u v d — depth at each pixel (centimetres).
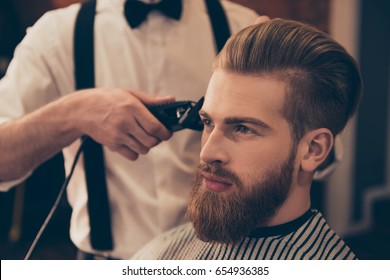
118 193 120
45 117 103
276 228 82
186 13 120
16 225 321
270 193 77
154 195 120
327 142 78
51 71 119
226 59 77
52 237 332
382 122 350
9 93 117
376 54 332
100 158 117
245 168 77
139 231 120
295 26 78
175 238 101
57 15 122
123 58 119
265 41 76
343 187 325
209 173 79
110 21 119
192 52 120
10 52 347
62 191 110
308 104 76
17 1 333
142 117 96
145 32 118
